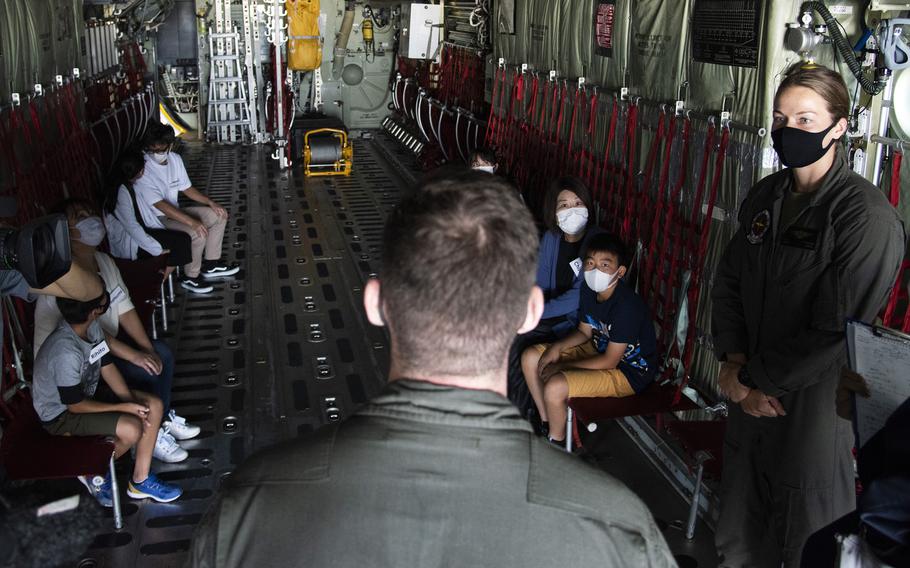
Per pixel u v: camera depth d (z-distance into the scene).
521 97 7.15
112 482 3.67
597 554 1.17
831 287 2.62
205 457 4.40
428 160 11.05
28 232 2.64
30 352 4.69
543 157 6.65
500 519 1.15
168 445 4.34
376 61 13.88
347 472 1.17
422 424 1.18
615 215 5.34
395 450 1.17
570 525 1.16
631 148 5.02
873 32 3.47
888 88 3.45
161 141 6.51
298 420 4.80
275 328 6.12
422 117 11.42
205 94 13.31
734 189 3.96
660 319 4.68
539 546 1.15
